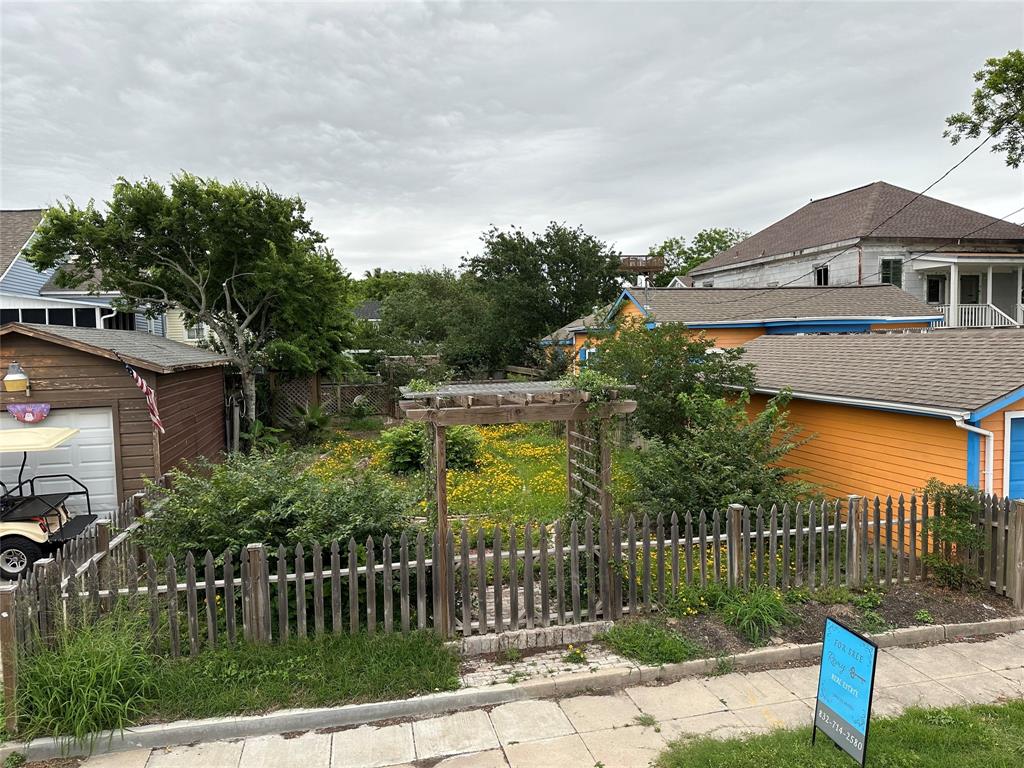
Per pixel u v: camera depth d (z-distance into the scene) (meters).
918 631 6.67
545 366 23.27
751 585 7.31
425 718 5.41
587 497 8.03
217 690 5.50
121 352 11.58
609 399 7.29
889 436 9.84
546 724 5.30
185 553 6.68
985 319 26.05
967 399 8.31
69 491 11.49
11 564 9.09
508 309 31.58
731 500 8.27
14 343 11.16
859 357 12.27
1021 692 5.66
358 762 4.84
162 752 4.99
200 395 15.20
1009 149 24.42
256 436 18.66
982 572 7.66
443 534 6.89
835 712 4.59
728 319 20.03
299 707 5.39
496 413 7.11
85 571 6.09
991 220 29.48
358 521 6.74
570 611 6.95
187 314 20.31
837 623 4.64
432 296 37.72
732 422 9.46
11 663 5.08
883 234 28.00
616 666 6.09
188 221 17.31
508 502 11.70
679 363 13.25
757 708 5.50
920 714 5.17
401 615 6.33
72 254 17.77
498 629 6.52
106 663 5.24
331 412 26.23
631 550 6.90
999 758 4.53
